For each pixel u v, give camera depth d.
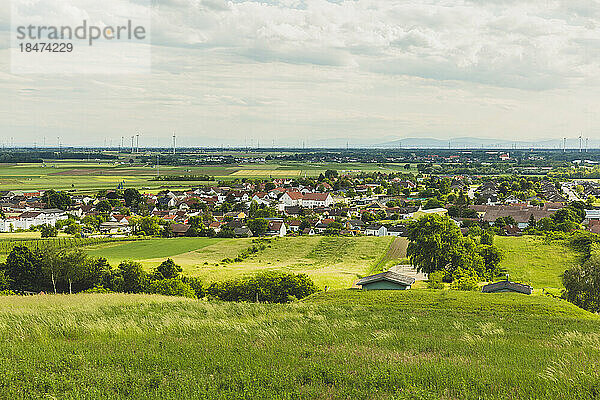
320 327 24.31
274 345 18.58
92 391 12.72
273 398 12.40
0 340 19.16
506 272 80.81
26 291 60.56
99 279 61.53
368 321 28.28
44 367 14.95
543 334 25.25
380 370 14.59
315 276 76.50
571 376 14.15
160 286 57.62
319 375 14.30
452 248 76.38
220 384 13.45
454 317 31.30
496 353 18.62
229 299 52.12
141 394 12.62
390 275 53.62
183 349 17.48
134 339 19.69
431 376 14.23
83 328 21.88
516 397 12.65
